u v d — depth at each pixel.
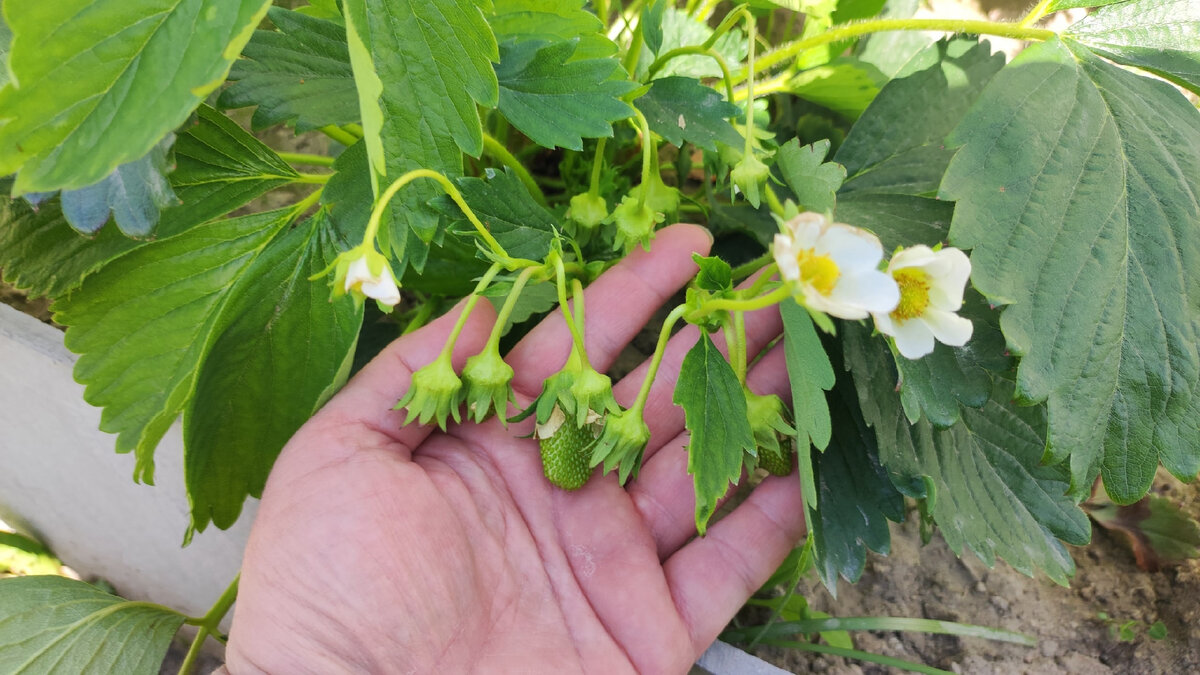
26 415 0.26
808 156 0.20
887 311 0.13
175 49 0.14
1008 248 0.18
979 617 0.27
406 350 0.20
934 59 0.24
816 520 0.21
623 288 0.22
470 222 0.20
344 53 0.20
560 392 0.18
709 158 0.22
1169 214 0.18
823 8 0.26
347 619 0.18
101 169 0.13
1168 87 0.20
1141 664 0.25
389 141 0.17
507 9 0.21
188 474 0.20
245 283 0.20
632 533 0.21
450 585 0.19
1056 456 0.18
